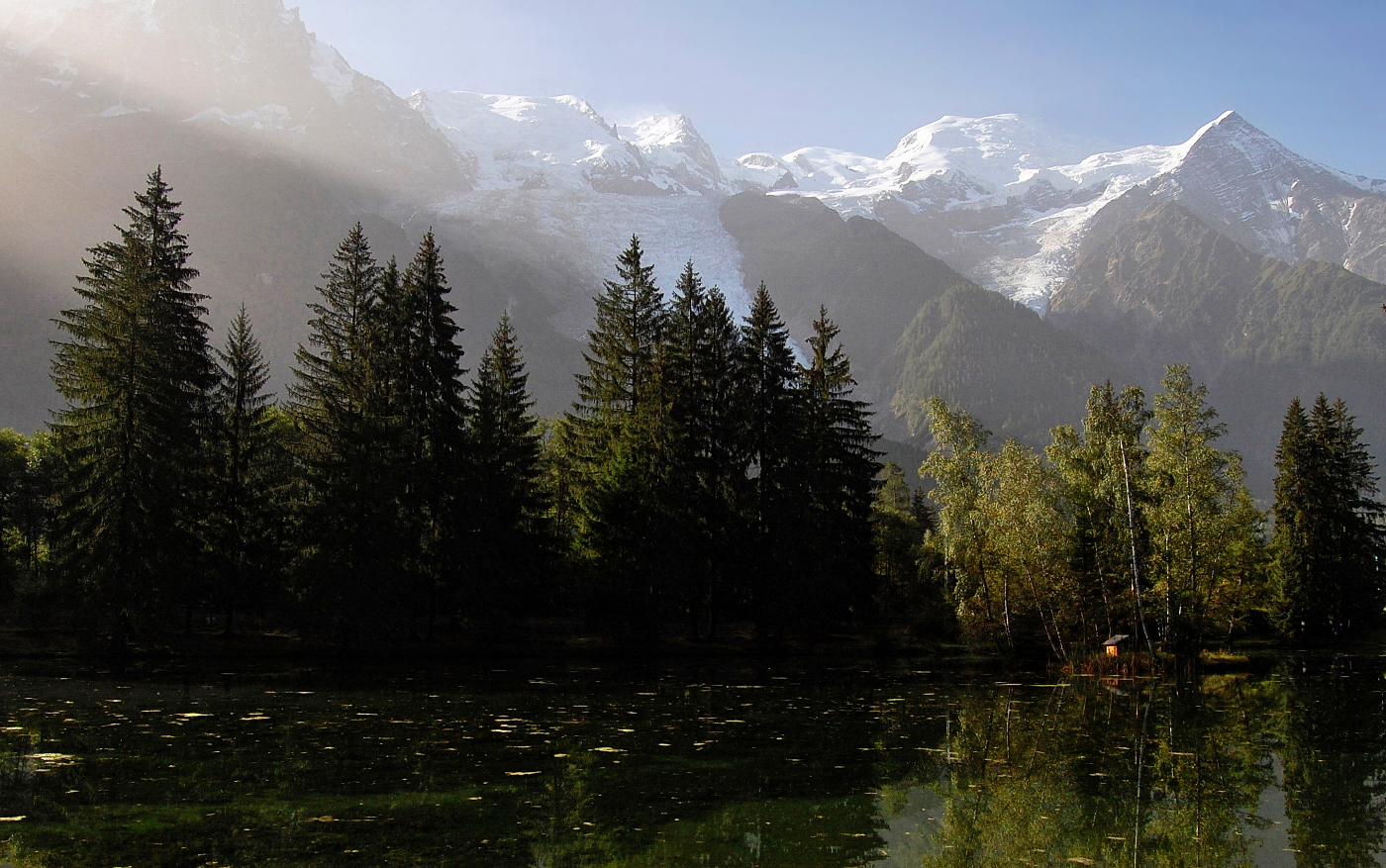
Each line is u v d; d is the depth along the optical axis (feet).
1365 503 221.25
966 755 64.59
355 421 138.31
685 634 169.27
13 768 53.72
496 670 121.80
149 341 126.21
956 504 153.07
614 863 38.24
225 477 152.76
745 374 173.27
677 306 179.73
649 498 155.22
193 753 58.65
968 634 156.76
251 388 163.22
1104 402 149.38
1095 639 155.63
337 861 37.83
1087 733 76.13
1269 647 211.61
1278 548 221.25
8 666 114.42
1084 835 44.68
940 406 159.12
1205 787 56.18
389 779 52.37
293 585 134.51
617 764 58.08
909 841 42.70
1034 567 144.77
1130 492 137.69
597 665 133.49
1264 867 40.50
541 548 163.12
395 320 149.18
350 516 134.31
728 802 49.29
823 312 195.31
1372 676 138.72
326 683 101.35
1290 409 223.92
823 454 178.40
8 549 199.41
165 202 134.41
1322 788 56.65
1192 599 135.95
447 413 150.61
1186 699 104.32
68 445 126.82
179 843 39.91
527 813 45.85
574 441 184.85
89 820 43.32
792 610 160.35
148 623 124.98
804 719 80.43
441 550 145.59
